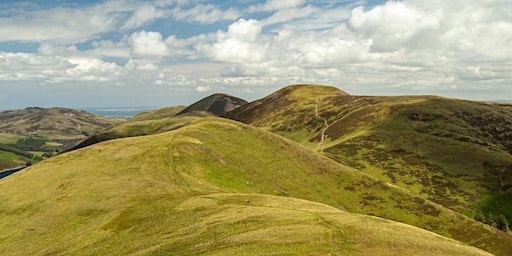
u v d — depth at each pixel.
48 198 74.12
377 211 105.38
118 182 79.31
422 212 106.50
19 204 73.56
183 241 47.16
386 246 39.47
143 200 69.62
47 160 101.00
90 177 82.88
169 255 43.44
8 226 65.62
